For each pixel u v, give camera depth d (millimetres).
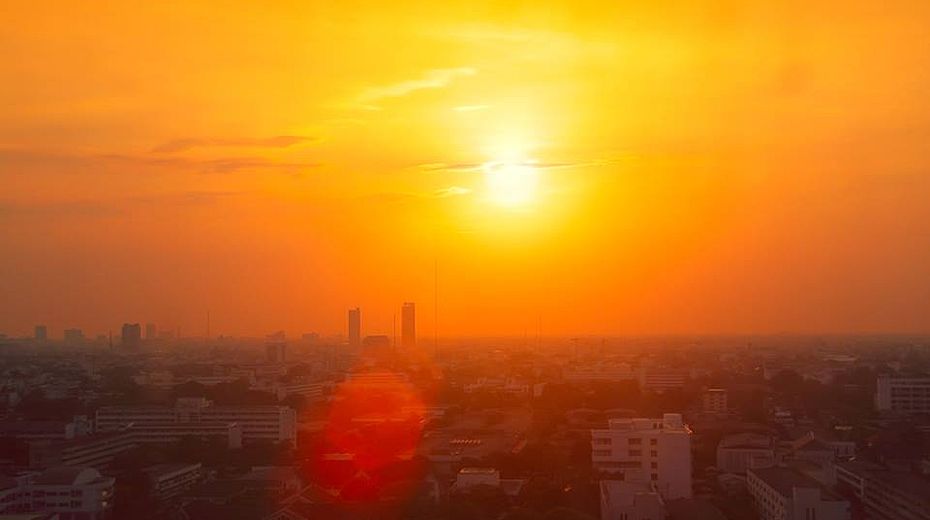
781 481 189625
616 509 176375
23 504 192375
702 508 186625
